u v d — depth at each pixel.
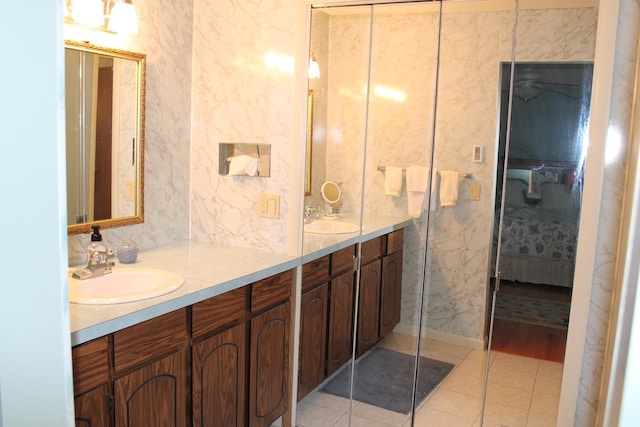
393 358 2.51
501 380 2.29
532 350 2.21
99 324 1.54
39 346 1.00
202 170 2.68
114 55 2.19
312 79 2.45
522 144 2.15
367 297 2.51
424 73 2.30
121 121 2.28
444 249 2.35
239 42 2.52
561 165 2.08
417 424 2.49
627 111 1.85
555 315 2.14
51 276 1.00
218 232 2.68
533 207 2.14
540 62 2.08
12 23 0.90
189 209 2.71
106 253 2.06
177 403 1.87
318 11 2.40
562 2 2.01
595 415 2.02
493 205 2.24
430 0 2.24
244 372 2.21
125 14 2.10
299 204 2.47
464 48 2.22
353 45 2.39
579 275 1.97
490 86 2.19
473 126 2.24
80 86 2.08
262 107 2.51
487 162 2.23
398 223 2.43
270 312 2.33
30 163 0.94
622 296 0.77
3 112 0.90
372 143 2.42
